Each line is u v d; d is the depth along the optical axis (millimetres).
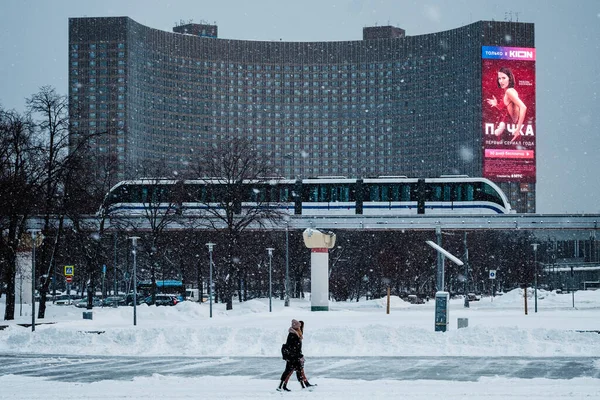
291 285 133125
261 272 119812
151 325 62719
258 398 27891
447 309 49438
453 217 102562
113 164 108500
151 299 95562
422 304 103375
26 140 68062
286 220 98438
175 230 104312
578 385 30500
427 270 131125
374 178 104938
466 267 96938
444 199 103750
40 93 68812
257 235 112188
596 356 40594
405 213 103938
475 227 102750
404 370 36000
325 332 46469
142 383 32438
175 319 69875
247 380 33219
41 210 70812
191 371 36625
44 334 49188
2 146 67438
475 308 89375
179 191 98688
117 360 41844
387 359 40500
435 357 41031
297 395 28516
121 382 32875
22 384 32562
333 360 40250
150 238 105500
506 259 155500
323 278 80812
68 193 71438
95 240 82875
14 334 49219
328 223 102500
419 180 104312
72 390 30484
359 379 33094
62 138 69250
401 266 123812
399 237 126625
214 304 100312
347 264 127062
